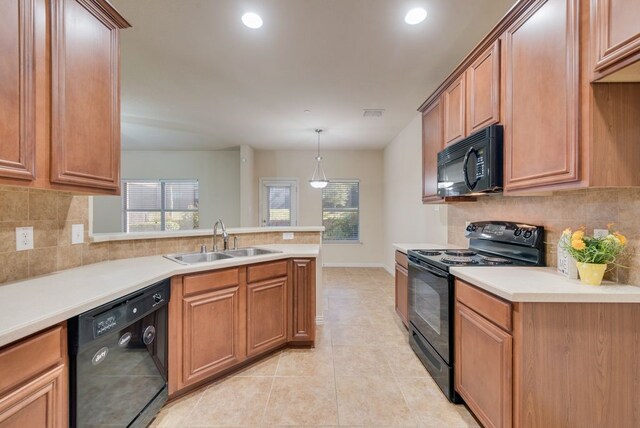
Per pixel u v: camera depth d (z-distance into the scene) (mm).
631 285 1365
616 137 1246
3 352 880
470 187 1958
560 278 1515
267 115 4184
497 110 1799
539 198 1911
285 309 2455
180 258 2355
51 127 1259
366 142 5812
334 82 3107
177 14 2031
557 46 1369
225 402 1821
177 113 4105
